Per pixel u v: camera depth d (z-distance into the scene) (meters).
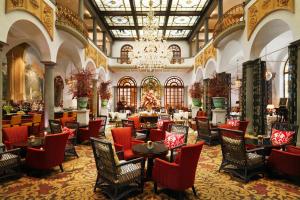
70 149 5.87
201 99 13.80
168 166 3.53
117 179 3.48
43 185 4.14
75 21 9.62
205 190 3.93
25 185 4.14
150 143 4.39
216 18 14.55
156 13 14.01
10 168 4.34
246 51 8.39
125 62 18.75
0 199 3.59
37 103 13.64
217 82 9.60
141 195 3.74
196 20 15.41
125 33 18.52
